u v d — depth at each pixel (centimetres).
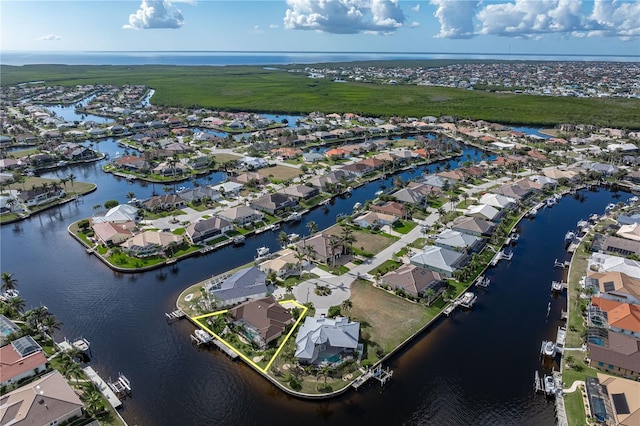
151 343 9756
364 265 12912
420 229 15550
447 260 12675
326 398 8162
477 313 10919
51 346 9594
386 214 16412
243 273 11712
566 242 14862
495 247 14262
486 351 9544
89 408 7819
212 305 10800
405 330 10025
